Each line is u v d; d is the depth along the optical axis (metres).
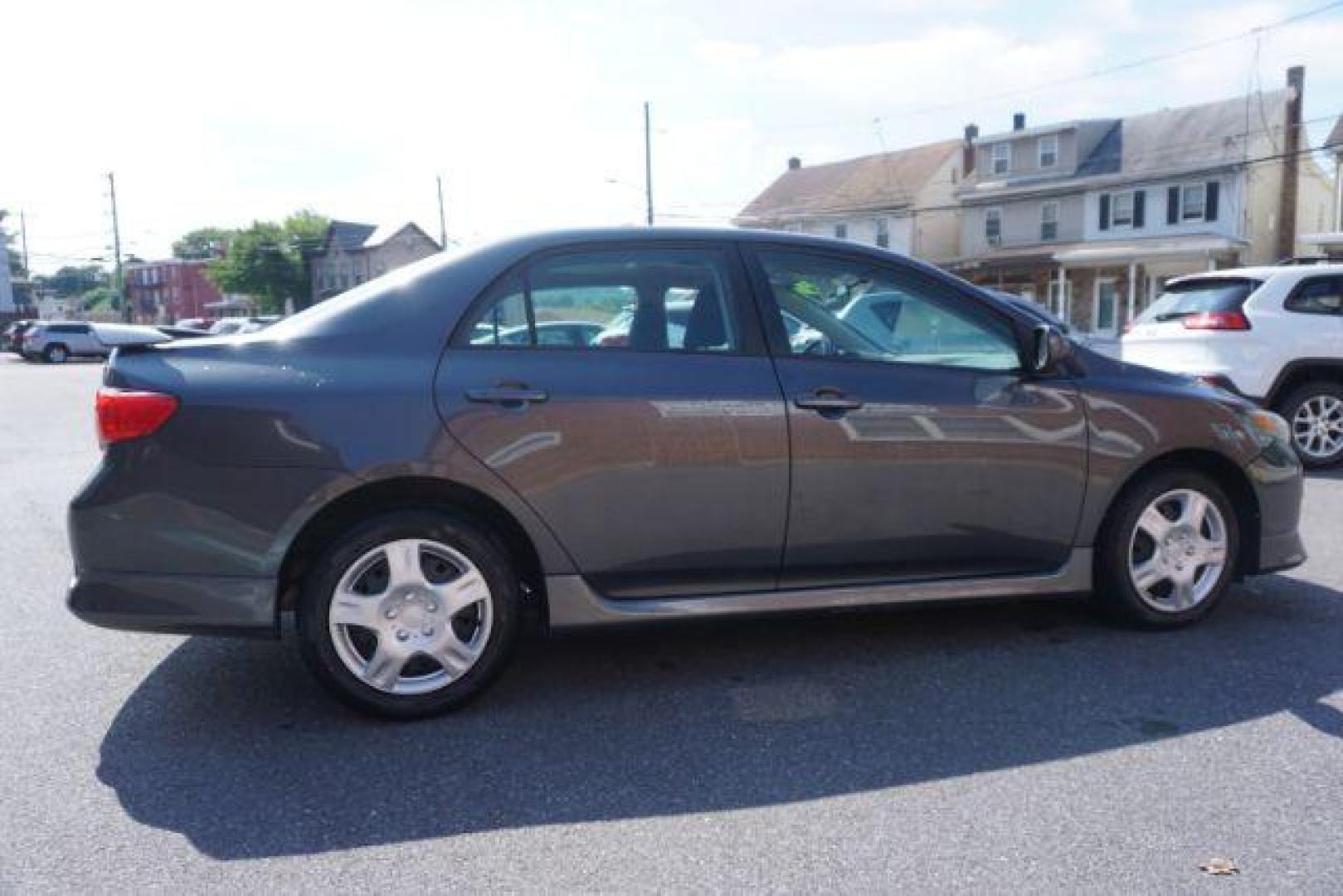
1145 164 36.19
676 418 3.55
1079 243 38.12
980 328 4.03
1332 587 4.86
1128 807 2.81
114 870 2.56
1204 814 2.77
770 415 3.63
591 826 2.76
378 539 3.34
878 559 3.84
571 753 3.20
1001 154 41.09
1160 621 4.21
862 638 4.21
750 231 3.86
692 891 2.45
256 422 3.25
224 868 2.57
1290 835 2.66
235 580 3.27
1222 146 34.50
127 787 3.00
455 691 3.46
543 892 2.45
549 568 3.51
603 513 3.52
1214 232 34.25
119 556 3.26
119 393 3.27
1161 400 4.12
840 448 3.71
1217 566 4.25
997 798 2.87
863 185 46.47
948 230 44.56
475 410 3.39
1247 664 3.87
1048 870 2.51
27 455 10.64
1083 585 4.11
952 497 3.86
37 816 2.84
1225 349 8.26
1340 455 8.39
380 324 3.47
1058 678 3.75
